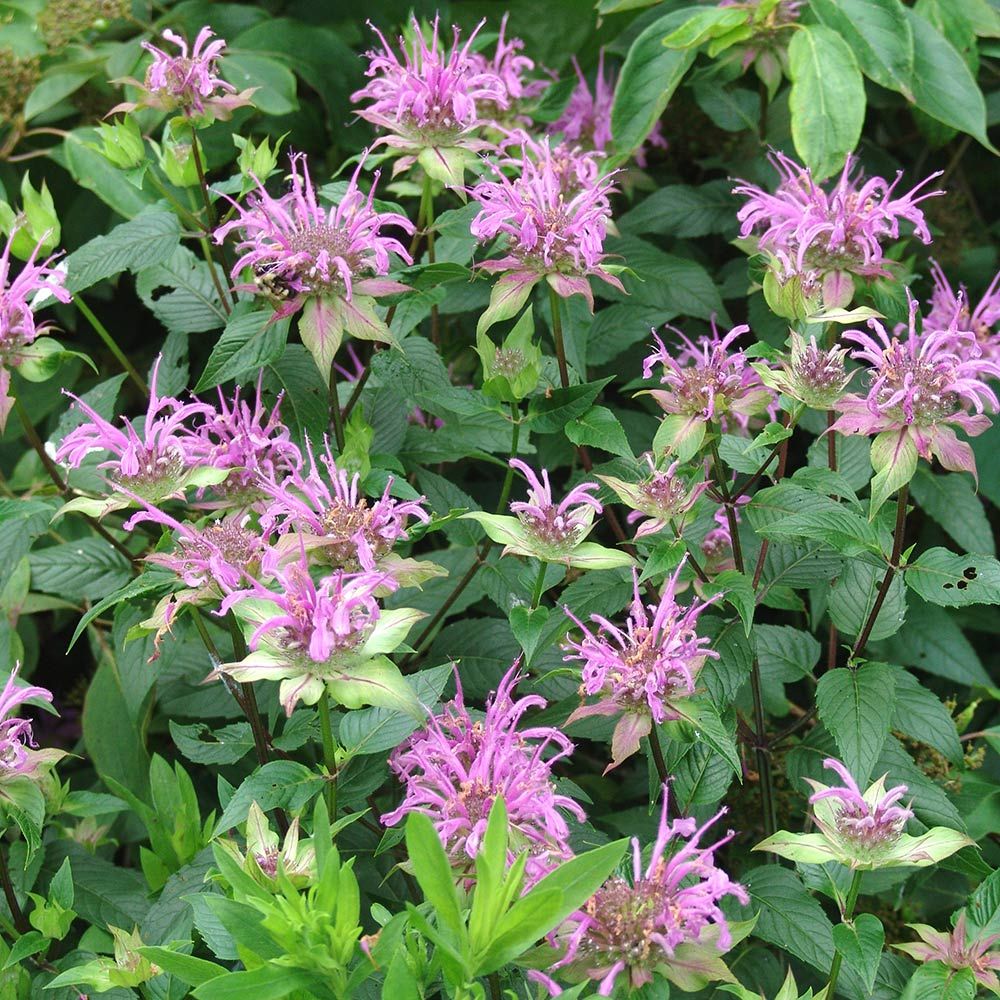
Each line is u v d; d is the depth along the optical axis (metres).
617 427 0.72
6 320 0.73
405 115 0.76
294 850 0.64
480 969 0.57
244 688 0.70
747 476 0.85
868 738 0.69
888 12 0.87
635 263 0.88
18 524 0.77
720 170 1.01
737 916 0.69
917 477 0.87
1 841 0.86
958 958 0.66
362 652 0.63
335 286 0.72
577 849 0.69
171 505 0.80
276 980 0.57
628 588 0.73
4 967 0.67
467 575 0.77
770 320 0.88
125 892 0.74
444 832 0.62
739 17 0.86
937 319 0.85
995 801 0.81
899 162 1.04
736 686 0.70
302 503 0.67
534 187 0.73
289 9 1.03
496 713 0.66
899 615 0.73
